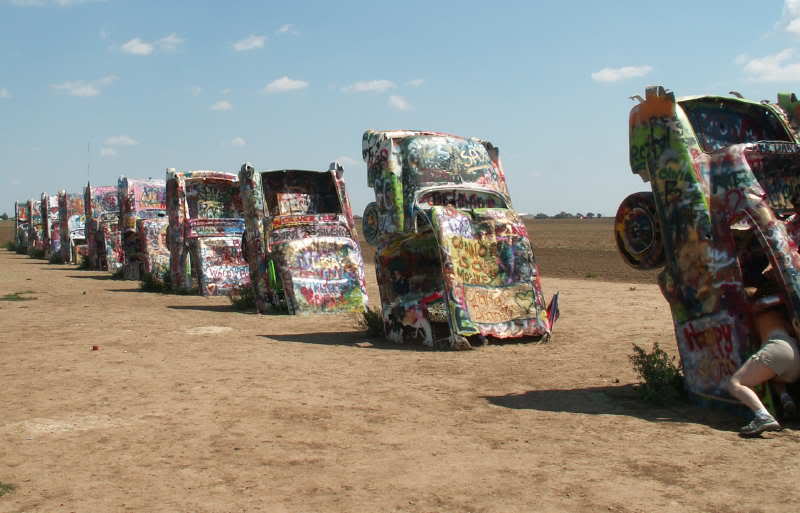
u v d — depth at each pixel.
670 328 13.05
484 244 12.45
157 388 8.52
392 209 12.78
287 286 16.84
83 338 12.60
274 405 7.67
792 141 7.86
